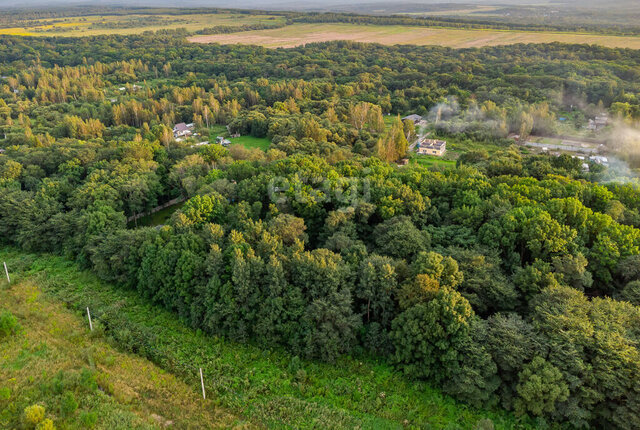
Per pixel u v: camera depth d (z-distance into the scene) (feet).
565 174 336.90
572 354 156.76
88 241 267.80
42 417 141.79
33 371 168.45
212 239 233.55
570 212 232.12
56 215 292.61
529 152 511.81
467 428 160.35
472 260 206.90
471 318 176.55
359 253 219.41
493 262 211.61
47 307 224.74
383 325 199.62
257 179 299.17
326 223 252.21
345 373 186.39
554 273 196.34
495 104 631.56
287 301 200.13
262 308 201.57
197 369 185.98
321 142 484.33
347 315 194.80
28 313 213.87
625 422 145.69
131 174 348.38
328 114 599.98
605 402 154.30
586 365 155.63
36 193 326.03
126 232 257.14
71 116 574.56
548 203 242.17
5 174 351.67
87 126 534.37
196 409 164.04
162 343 203.10
